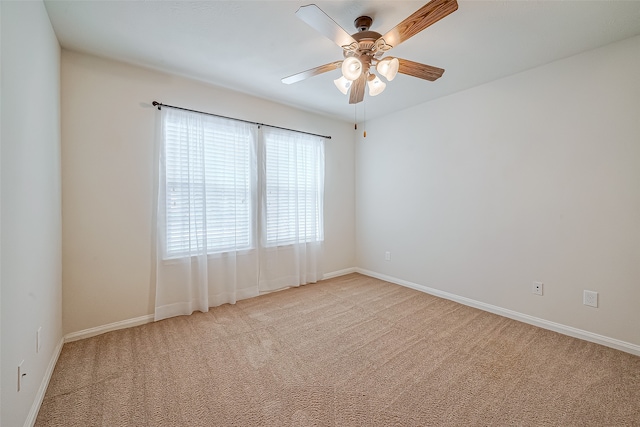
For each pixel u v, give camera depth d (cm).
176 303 278
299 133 373
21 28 135
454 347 220
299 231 376
